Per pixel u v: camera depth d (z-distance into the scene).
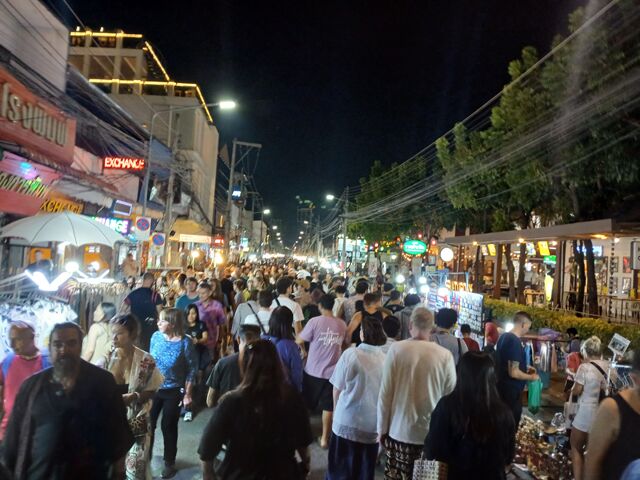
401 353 4.69
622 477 2.63
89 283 8.78
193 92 43.59
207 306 9.32
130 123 20.33
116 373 4.59
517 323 6.56
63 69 14.55
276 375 3.36
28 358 4.16
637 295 21.41
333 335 7.28
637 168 13.69
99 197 16.06
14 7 12.23
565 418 7.16
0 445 3.26
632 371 3.20
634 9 12.23
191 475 6.12
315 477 6.23
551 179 17.33
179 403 6.17
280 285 8.92
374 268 32.66
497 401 3.41
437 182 33.81
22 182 10.86
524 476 6.55
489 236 18.97
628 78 12.79
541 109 17.08
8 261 11.30
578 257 18.59
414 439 4.57
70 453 3.15
